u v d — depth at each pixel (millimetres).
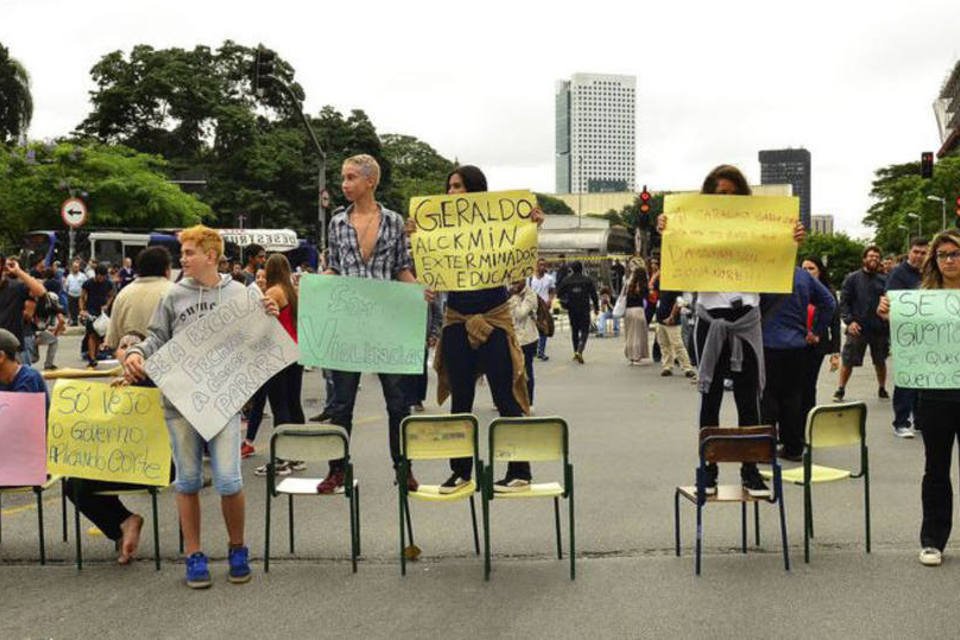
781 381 8430
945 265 5547
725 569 5398
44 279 19562
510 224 6082
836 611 4707
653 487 7590
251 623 4680
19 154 45625
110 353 19594
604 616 4684
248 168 59625
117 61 61125
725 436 5277
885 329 12477
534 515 6703
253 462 8875
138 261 7664
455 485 5840
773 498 5461
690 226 5883
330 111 69562
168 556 5867
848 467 8328
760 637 4398
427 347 6789
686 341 16156
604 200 151000
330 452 5469
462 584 5199
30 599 5074
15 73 53344
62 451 5566
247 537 6223
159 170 57469
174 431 5309
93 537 6332
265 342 5469
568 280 19219
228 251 33438
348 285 6023
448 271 6090
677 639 4387
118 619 4762
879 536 6059
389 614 4762
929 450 5480
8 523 6707
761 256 5852
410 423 5367
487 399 13297
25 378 5898
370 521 6594
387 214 6488
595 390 14406
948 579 5180
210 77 62031
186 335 5367
